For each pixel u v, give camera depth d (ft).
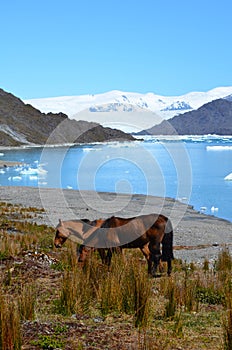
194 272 44.80
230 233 87.56
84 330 23.07
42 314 25.80
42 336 21.42
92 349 20.53
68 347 20.61
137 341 21.61
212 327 25.00
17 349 19.76
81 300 27.25
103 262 38.81
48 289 31.71
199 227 93.71
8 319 20.29
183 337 23.04
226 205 132.16
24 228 73.87
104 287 27.94
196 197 147.95
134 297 26.03
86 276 30.40
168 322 25.53
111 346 20.93
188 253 65.10
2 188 167.84
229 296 27.22
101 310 26.40
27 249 48.62
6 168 290.15
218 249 69.00
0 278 32.53
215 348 21.59
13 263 39.14
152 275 39.99
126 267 31.04
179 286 32.58
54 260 43.34
